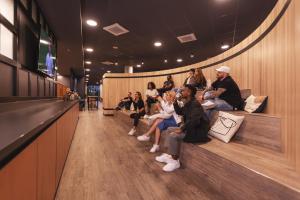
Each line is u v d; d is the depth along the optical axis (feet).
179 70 20.33
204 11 13.80
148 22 15.81
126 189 6.45
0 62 6.57
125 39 20.21
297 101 4.99
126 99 24.98
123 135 15.14
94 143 12.53
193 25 16.33
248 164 5.25
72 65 31.81
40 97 11.37
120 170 8.04
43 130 4.14
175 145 8.28
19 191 2.72
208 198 5.90
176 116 10.62
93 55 27.86
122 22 15.90
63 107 8.80
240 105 9.57
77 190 6.34
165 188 6.53
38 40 11.32
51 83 14.46
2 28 6.93
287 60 6.20
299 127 4.78
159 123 10.73
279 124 6.47
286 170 4.79
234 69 12.41
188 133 7.91
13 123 3.84
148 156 9.88
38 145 3.73
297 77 5.06
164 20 15.39
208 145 7.43
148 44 21.86
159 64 34.30
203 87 13.09
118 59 30.63
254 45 10.05
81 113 33.99
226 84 9.68
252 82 10.27
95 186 6.64
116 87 28.68
